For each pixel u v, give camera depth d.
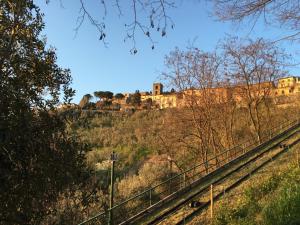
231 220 15.80
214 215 17.69
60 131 5.34
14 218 4.60
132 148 49.69
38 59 5.44
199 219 18.27
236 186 22.91
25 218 4.71
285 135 38.28
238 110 48.19
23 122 4.71
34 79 5.41
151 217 20.62
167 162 39.19
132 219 20.77
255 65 43.34
